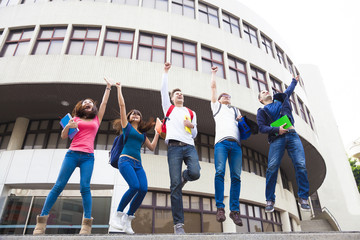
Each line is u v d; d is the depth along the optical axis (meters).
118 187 9.20
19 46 11.01
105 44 11.24
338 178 24.28
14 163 9.67
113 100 10.77
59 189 3.31
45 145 11.20
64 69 10.04
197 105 11.30
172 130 3.58
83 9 11.73
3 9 11.88
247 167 13.77
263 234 2.22
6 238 2.40
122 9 12.05
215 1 14.63
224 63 12.95
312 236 2.15
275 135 3.69
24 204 9.28
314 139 15.17
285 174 18.27
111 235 2.30
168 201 10.79
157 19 12.35
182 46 12.42
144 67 10.74
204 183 11.36
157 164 11.01
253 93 12.55
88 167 3.53
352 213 22.72
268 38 16.50
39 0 12.09
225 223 11.03
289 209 15.51
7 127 12.09
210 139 13.24
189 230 10.62
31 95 10.40
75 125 3.48
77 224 8.70
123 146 3.72
